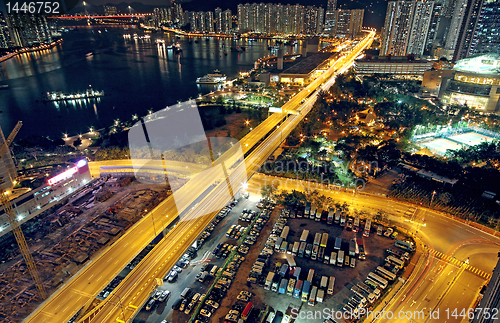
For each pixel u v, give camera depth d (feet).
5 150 500.74
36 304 329.72
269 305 323.37
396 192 510.17
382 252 390.42
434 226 434.30
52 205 496.23
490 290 244.42
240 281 352.69
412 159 588.91
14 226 393.91
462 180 518.78
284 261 378.53
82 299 322.34
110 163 610.24
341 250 386.73
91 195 531.50
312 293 325.42
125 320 294.87
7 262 390.83
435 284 345.51
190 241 384.06
